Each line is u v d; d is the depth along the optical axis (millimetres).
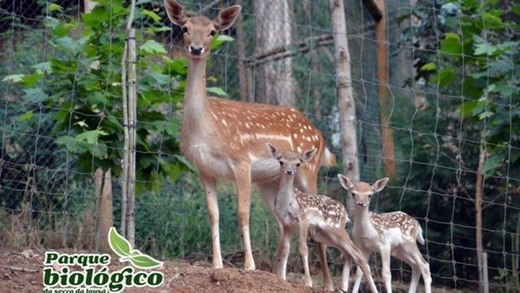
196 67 11477
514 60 13789
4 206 14766
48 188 14773
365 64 17953
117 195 14961
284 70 18875
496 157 13891
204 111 11523
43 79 12969
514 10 14273
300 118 12852
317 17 19969
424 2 17312
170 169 12875
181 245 14859
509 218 15758
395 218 12422
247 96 18516
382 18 17688
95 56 12500
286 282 10648
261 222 15617
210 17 18281
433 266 15984
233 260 15164
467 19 14133
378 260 15008
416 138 16516
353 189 12109
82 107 12445
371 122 17188
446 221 16078
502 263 15789
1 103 15211
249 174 11828
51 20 12805
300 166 12578
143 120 12641
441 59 15547
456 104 16422
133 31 11859
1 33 16453
